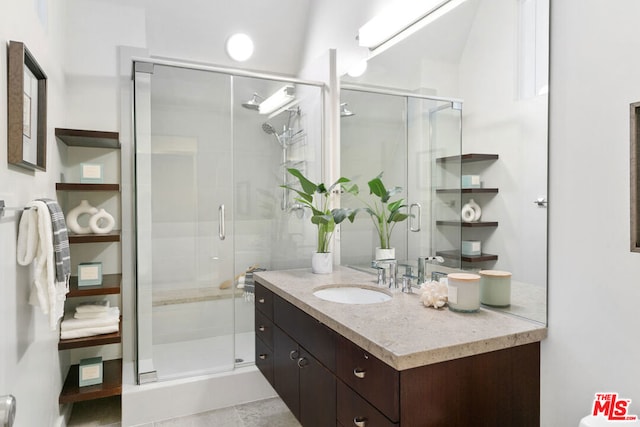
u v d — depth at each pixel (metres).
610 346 1.13
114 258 2.88
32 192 1.62
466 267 1.68
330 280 2.18
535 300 1.36
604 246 1.14
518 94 1.42
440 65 1.82
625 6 1.08
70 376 2.55
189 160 2.88
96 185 2.40
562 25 1.25
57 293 1.48
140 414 2.37
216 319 3.01
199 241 2.95
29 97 1.52
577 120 1.21
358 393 1.29
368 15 2.46
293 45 3.47
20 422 1.37
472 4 1.63
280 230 3.18
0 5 1.17
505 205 1.48
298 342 1.78
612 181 1.12
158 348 2.83
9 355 1.24
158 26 3.02
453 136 1.74
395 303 1.67
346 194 2.66
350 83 2.64
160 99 2.76
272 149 3.12
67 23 2.70
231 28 3.23
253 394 2.65
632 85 1.07
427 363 1.11
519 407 1.29
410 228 2.06
